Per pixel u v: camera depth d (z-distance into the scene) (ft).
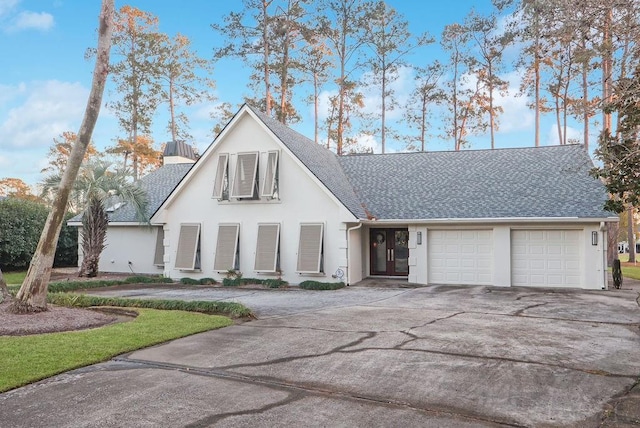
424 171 66.74
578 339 26.40
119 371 20.89
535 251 52.95
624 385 18.61
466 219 53.16
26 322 30.07
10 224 73.51
